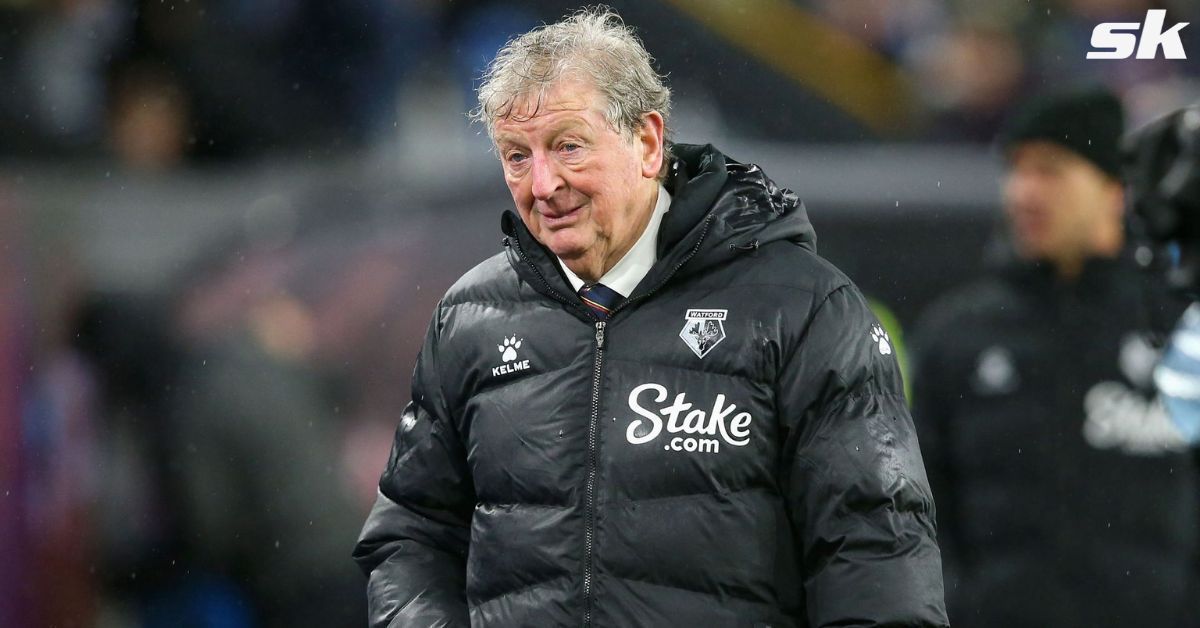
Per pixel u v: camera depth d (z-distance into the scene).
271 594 17.91
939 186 17.81
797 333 7.89
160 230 20.58
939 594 7.71
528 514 8.09
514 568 8.09
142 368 19.20
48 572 18.58
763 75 25.86
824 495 7.78
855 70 26.31
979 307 14.79
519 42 8.10
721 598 7.84
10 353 19.62
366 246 18.72
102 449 18.98
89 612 18.45
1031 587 14.27
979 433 14.57
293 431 18.11
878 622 7.54
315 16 24.80
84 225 21.23
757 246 8.12
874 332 8.09
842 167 18.67
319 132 24.55
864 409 7.88
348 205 19.20
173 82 24.12
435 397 8.76
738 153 24.00
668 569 7.81
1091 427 14.27
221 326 18.95
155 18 24.36
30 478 18.92
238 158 24.11
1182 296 10.76
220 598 18.00
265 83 24.55
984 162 18.38
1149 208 10.63
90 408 19.14
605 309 8.18
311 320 18.50
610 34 8.16
